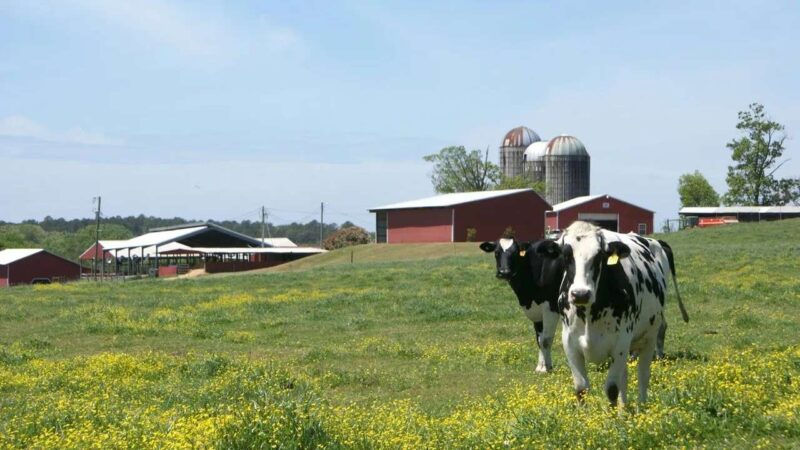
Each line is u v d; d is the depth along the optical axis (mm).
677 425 9391
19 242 158125
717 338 20078
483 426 9914
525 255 16766
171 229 119188
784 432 9164
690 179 138875
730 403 10008
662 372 14242
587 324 10648
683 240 65875
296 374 16516
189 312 30625
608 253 10484
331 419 9836
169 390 14734
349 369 17359
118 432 10570
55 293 41844
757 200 113500
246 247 110750
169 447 9250
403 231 91312
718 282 32688
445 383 15680
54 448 9977
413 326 25406
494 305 29266
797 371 12852
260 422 9125
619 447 9055
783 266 37688
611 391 10672
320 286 39500
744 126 112625
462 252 77062
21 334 26156
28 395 14875
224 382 15203
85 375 16438
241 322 27844
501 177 128375
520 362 17656
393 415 11062
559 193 119688
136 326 26406
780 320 22922
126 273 109562
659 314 11859
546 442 9156
